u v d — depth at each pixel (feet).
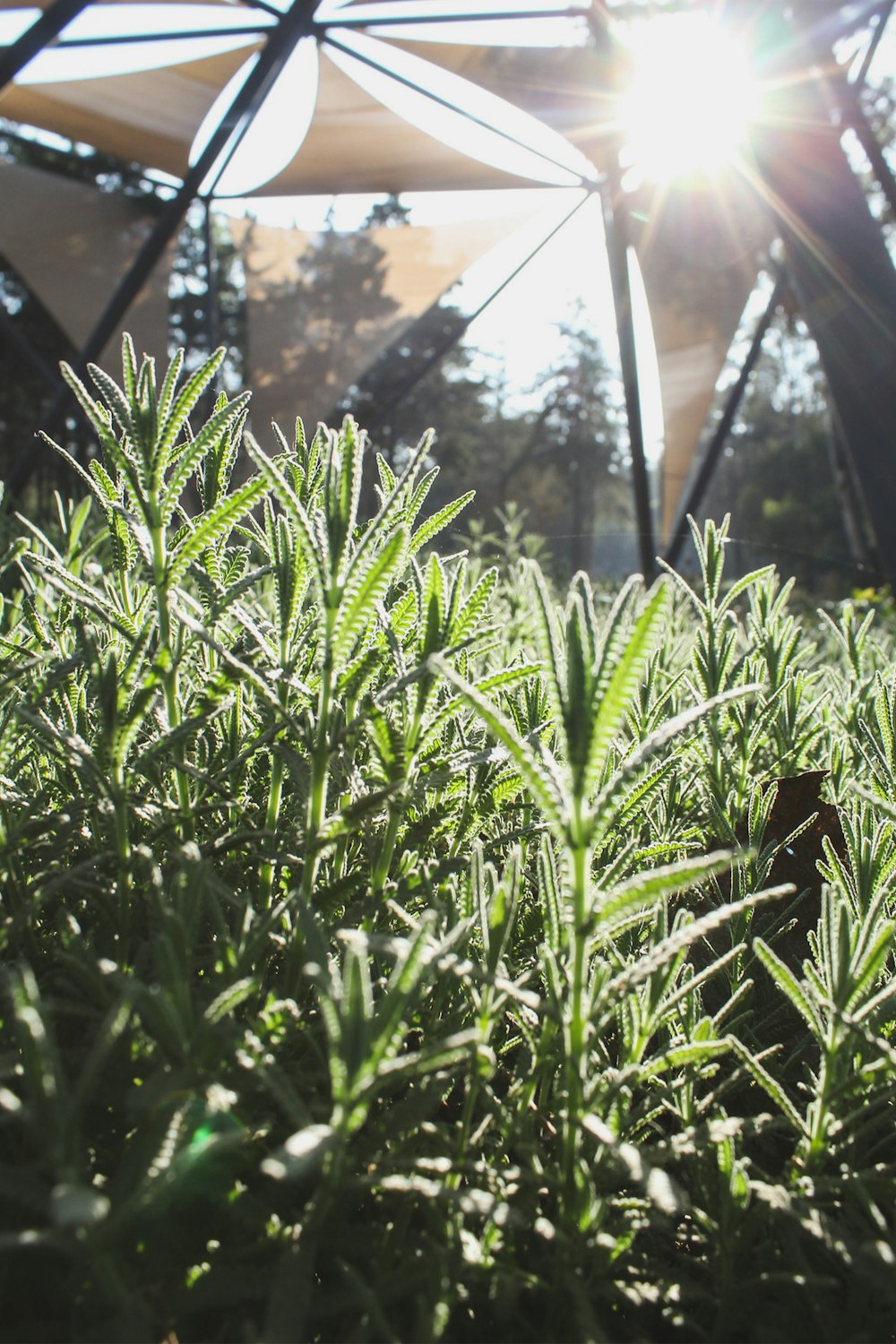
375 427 16.14
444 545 5.18
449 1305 0.84
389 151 14.25
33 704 1.14
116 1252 0.80
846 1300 0.94
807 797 1.44
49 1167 0.76
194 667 1.38
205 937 1.17
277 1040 0.91
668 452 17.65
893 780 1.25
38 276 15.61
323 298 16.31
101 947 1.15
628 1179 0.96
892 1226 0.96
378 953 1.13
